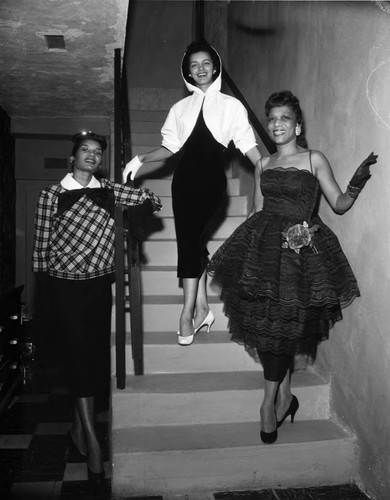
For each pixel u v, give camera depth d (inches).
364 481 104.0
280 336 97.1
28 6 124.7
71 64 161.3
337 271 100.3
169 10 281.9
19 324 172.2
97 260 111.8
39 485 107.0
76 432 122.2
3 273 212.7
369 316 100.4
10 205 230.7
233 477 103.2
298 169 102.1
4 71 167.5
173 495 101.6
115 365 119.2
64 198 111.6
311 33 130.2
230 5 220.5
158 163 197.3
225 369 124.5
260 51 176.6
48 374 189.6
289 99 103.7
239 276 99.1
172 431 109.3
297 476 105.3
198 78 118.8
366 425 102.6
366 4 100.7
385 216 94.0
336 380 114.6
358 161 103.7
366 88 100.5
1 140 209.2
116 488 100.3
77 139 114.7
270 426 103.8
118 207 109.5
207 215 116.3
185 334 120.7
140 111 242.8
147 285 148.1
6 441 129.7
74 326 110.0
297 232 95.7
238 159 190.1
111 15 129.2
